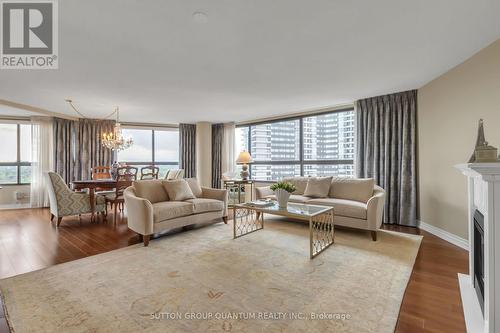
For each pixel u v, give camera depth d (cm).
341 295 198
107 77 342
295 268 248
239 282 220
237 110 561
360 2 188
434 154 366
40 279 226
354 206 356
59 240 343
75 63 295
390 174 435
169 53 272
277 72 330
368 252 292
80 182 449
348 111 518
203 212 396
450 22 217
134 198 330
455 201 327
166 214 342
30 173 618
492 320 148
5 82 359
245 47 260
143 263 261
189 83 371
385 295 198
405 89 409
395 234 367
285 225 419
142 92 414
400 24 219
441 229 354
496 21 217
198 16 204
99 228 407
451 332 158
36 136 602
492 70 263
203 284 216
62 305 184
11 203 603
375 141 448
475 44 262
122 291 204
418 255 287
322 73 335
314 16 206
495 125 262
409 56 286
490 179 148
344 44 255
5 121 591
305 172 584
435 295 201
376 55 281
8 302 189
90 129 645
